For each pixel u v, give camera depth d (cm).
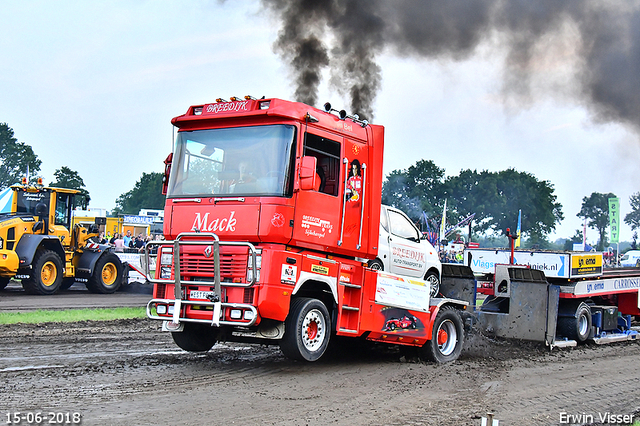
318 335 887
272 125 862
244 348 1100
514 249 1459
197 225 879
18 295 1955
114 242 2753
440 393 796
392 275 996
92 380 774
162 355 995
